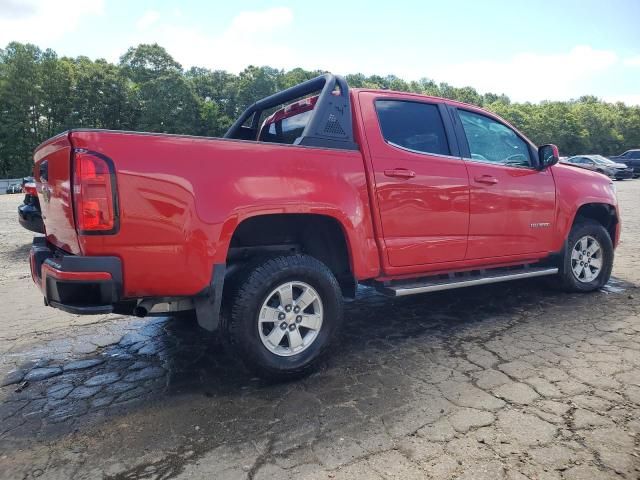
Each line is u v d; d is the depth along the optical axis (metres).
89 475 2.09
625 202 15.02
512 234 4.19
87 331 4.26
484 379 2.93
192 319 4.31
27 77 56.59
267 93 66.62
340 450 2.21
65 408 2.76
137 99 59.00
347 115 3.37
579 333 3.71
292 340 2.97
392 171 3.43
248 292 2.77
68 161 2.39
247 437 2.36
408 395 2.75
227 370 3.25
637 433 2.27
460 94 91.56
